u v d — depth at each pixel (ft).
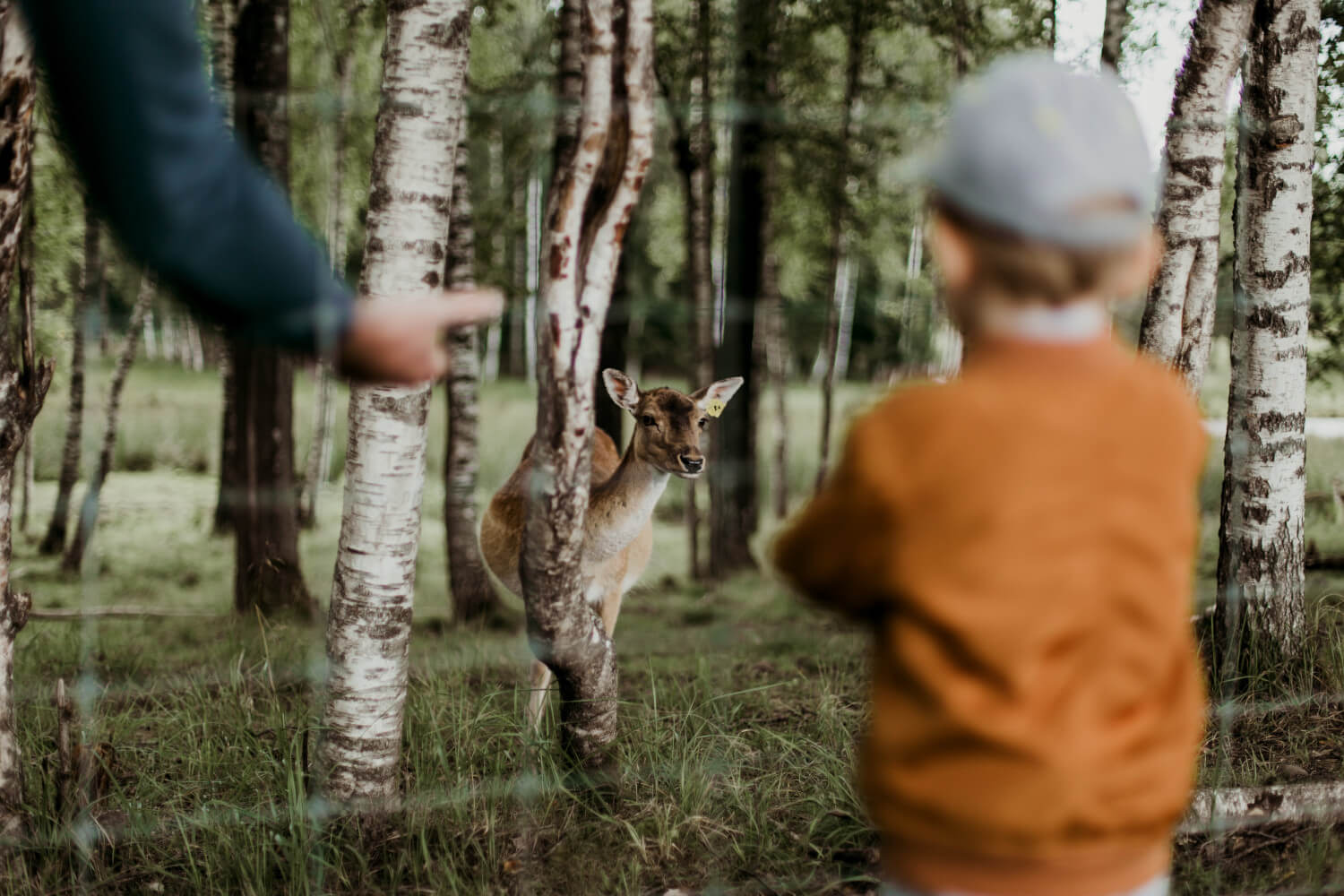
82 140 2.14
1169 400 4.78
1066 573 4.40
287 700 15.53
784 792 11.62
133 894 9.62
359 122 35.14
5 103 8.55
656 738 12.31
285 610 21.79
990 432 4.46
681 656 19.43
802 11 29.37
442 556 33.32
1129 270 4.47
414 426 10.44
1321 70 19.90
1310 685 14.12
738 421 30.48
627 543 15.33
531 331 54.49
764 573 28.48
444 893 9.57
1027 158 4.23
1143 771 4.51
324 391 35.37
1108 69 21.34
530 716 12.75
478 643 20.01
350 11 29.81
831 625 21.83
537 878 10.00
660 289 59.88
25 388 9.79
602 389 25.95
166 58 2.14
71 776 10.14
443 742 12.15
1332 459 26.91
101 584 27.32
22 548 31.96
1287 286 14.93
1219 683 14.28
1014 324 4.53
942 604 4.46
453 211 25.12
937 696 4.50
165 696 16.17
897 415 4.67
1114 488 4.48
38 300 29.30
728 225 30.50
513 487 15.94
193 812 11.11
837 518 4.75
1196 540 5.11
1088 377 4.56
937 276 23.71
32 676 17.06
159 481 42.75
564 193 9.52
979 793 4.44
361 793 10.59
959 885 4.54
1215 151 14.39
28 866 9.70
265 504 22.66
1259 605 14.96
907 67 33.81
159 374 61.41
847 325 61.67
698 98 30.17
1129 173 4.28
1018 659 4.39
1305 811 10.61
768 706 15.11
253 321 2.41
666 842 10.37
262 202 2.31
